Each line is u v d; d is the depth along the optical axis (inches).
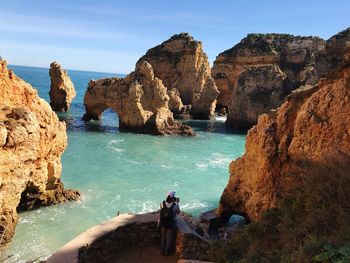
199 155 1529.3
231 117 2442.2
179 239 435.2
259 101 2364.7
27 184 741.9
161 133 1958.7
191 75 2832.2
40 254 594.6
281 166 548.7
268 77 2383.1
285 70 3090.6
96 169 1175.6
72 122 2197.3
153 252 445.7
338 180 326.3
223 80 3272.6
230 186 717.3
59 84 2610.7
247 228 397.4
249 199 613.6
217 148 1721.2
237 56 3228.3
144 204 872.3
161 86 2062.0
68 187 955.3
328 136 460.8
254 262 297.4
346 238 255.4
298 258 251.4
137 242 456.8
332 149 449.4
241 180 695.1
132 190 978.1
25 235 665.0
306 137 490.3
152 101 2042.3
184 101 2871.6
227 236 617.9
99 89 2155.5
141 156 1425.9
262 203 564.7
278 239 343.6
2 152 627.5
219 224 727.7
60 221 737.6
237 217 794.8
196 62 2829.7
